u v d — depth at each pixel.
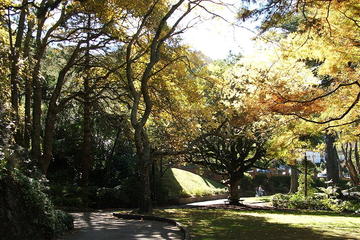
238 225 12.95
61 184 24.47
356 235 10.88
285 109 12.08
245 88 13.36
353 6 9.68
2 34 17.20
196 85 19.70
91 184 26.34
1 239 7.45
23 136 18.17
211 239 9.69
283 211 21.34
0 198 7.76
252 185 47.59
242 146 25.00
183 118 20.17
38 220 8.66
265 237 10.29
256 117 12.70
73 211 19.38
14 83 15.30
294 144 19.03
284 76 13.33
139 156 16.94
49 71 25.36
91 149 26.73
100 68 22.77
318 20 9.63
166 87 20.42
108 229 11.52
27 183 8.56
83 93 20.44
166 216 15.54
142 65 21.09
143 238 9.75
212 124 19.31
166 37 18.12
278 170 56.44
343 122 14.53
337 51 11.71
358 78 12.32
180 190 31.03
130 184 23.34
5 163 8.27
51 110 18.98
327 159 30.56
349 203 23.08
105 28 18.41
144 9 17.81
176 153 17.52
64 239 9.45
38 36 18.55
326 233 11.25
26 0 14.09
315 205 24.30
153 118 22.27
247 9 8.91
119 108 24.53
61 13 17.67
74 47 22.59
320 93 12.50
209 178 45.69
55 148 27.27
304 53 12.45
